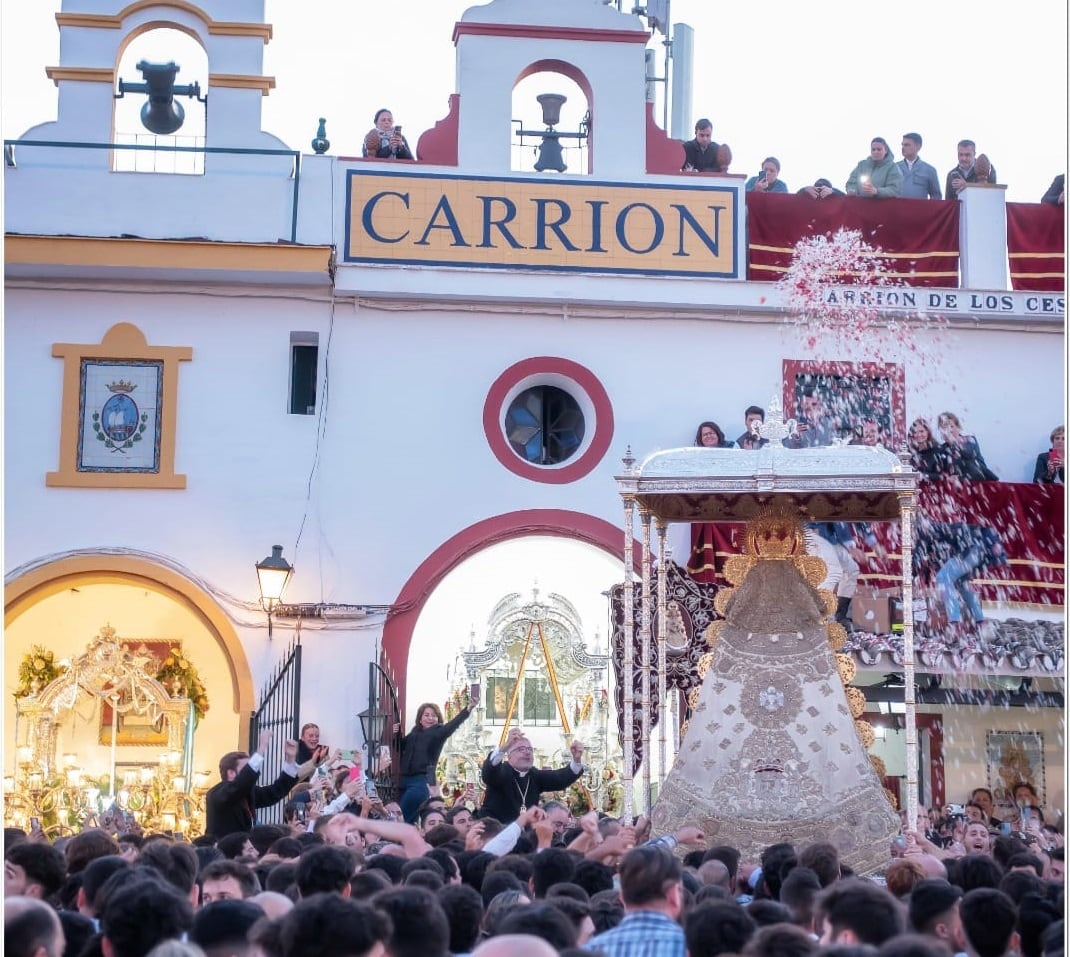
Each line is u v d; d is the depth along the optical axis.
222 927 5.91
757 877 10.16
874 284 19.31
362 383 18.84
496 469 18.84
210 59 19.06
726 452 14.52
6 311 18.56
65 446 18.44
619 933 6.60
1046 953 6.73
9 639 19.50
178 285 18.78
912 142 20.17
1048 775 20.22
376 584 18.52
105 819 15.55
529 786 15.39
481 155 19.09
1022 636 18.22
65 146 18.62
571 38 19.34
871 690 19.05
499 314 19.08
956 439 19.00
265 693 18.17
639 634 17.89
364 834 12.46
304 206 18.84
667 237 19.14
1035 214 19.67
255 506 18.53
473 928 6.83
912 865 8.96
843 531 18.33
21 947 5.38
